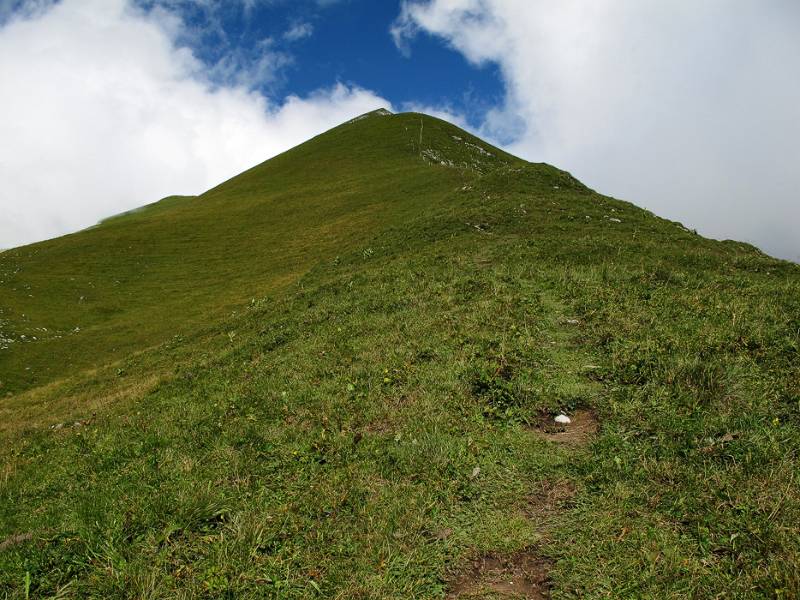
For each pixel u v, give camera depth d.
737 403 8.46
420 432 8.80
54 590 5.91
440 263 23.86
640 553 5.71
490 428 8.84
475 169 86.12
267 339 19.03
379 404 10.17
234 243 61.00
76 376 31.48
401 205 56.91
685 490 6.62
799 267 21.86
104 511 7.28
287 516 6.89
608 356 10.95
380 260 30.19
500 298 15.48
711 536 5.85
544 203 35.38
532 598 5.48
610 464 7.37
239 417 10.85
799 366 9.44
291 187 79.56
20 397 29.75
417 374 11.13
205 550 6.30
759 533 5.68
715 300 13.64
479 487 7.29
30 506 8.97
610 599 5.22
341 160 88.12
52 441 15.16
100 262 56.69
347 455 8.40
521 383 10.05
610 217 32.22
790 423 7.75
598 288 15.64
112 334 41.75
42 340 40.59
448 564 5.98
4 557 6.52
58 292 49.53
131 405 16.81
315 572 5.89
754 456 6.95
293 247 55.59
